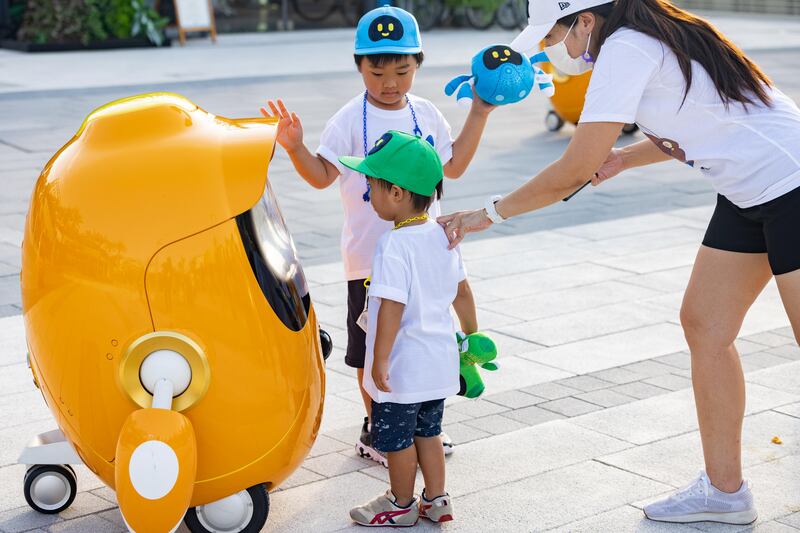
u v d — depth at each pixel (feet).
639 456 13.65
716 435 11.71
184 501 9.98
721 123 10.73
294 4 83.56
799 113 11.02
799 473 13.08
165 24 70.69
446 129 13.73
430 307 11.50
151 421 9.91
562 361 17.49
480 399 15.87
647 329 19.20
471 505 12.32
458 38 78.74
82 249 10.19
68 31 66.69
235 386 10.37
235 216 10.37
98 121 10.81
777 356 17.83
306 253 24.13
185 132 10.73
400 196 11.37
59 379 10.50
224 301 10.25
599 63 10.78
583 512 12.12
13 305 20.21
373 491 12.76
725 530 11.70
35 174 31.65
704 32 10.78
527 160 35.42
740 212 11.11
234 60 61.98
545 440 14.17
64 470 12.05
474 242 25.57
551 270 23.11
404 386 11.41
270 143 10.80
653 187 32.17
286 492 12.73
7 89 48.49
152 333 10.11
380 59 12.62
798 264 10.67
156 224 10.16
